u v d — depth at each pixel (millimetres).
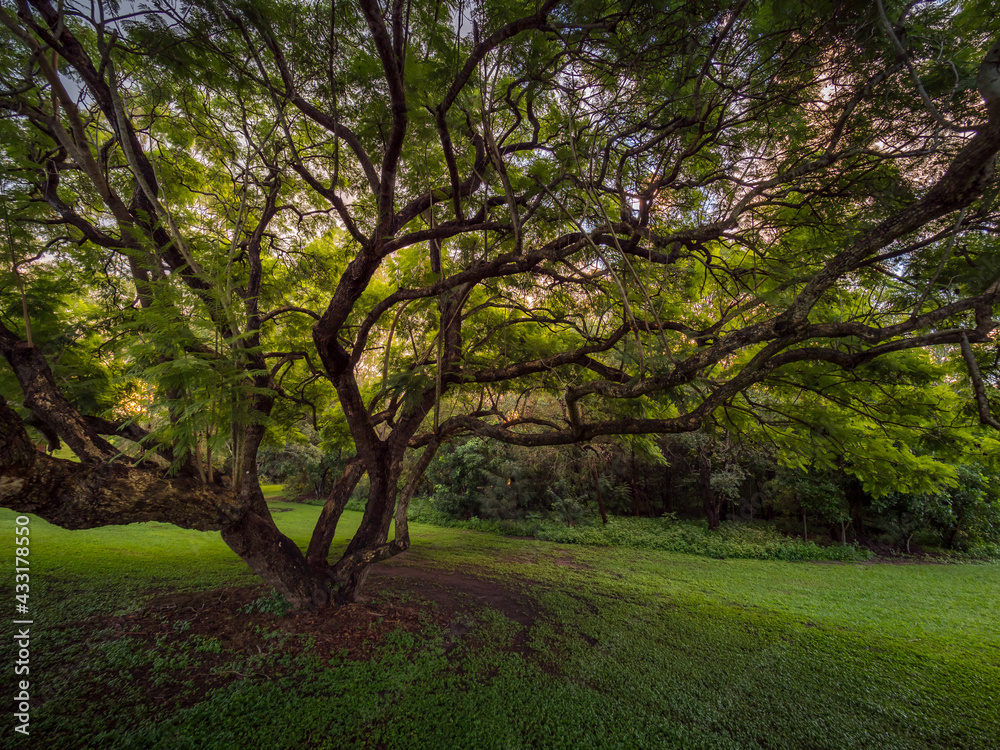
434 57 3479
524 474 16000
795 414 5242
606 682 4297
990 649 5371
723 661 4875
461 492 16781
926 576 9359
